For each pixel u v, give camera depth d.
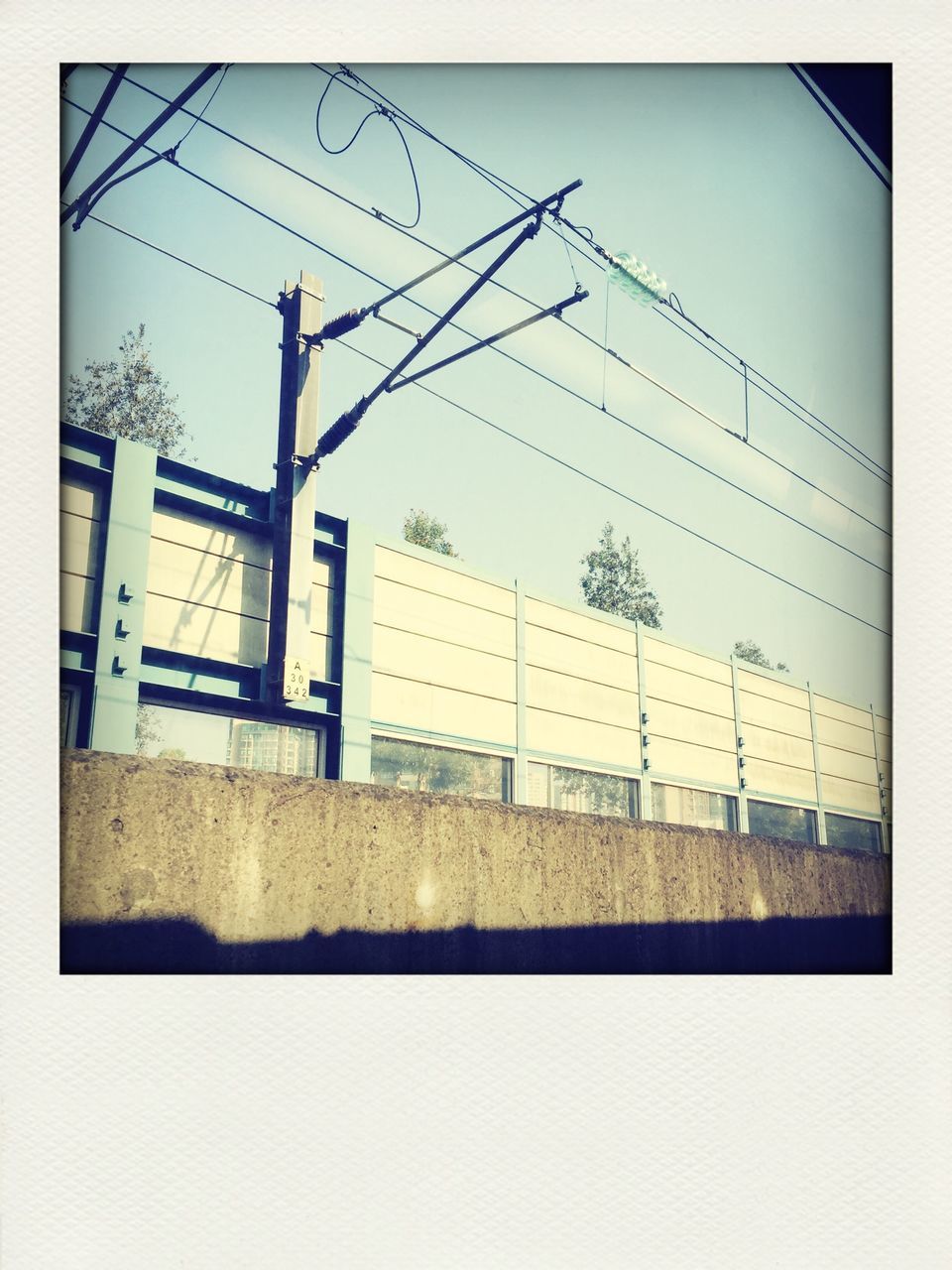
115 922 1.78
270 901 1.89
